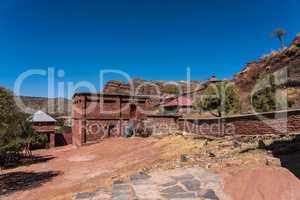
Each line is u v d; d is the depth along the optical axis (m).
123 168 15.79
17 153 26.23
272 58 40.50
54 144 41.19
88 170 18.47
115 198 7.12
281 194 6.68
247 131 17.27
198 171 9.21
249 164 9.22
